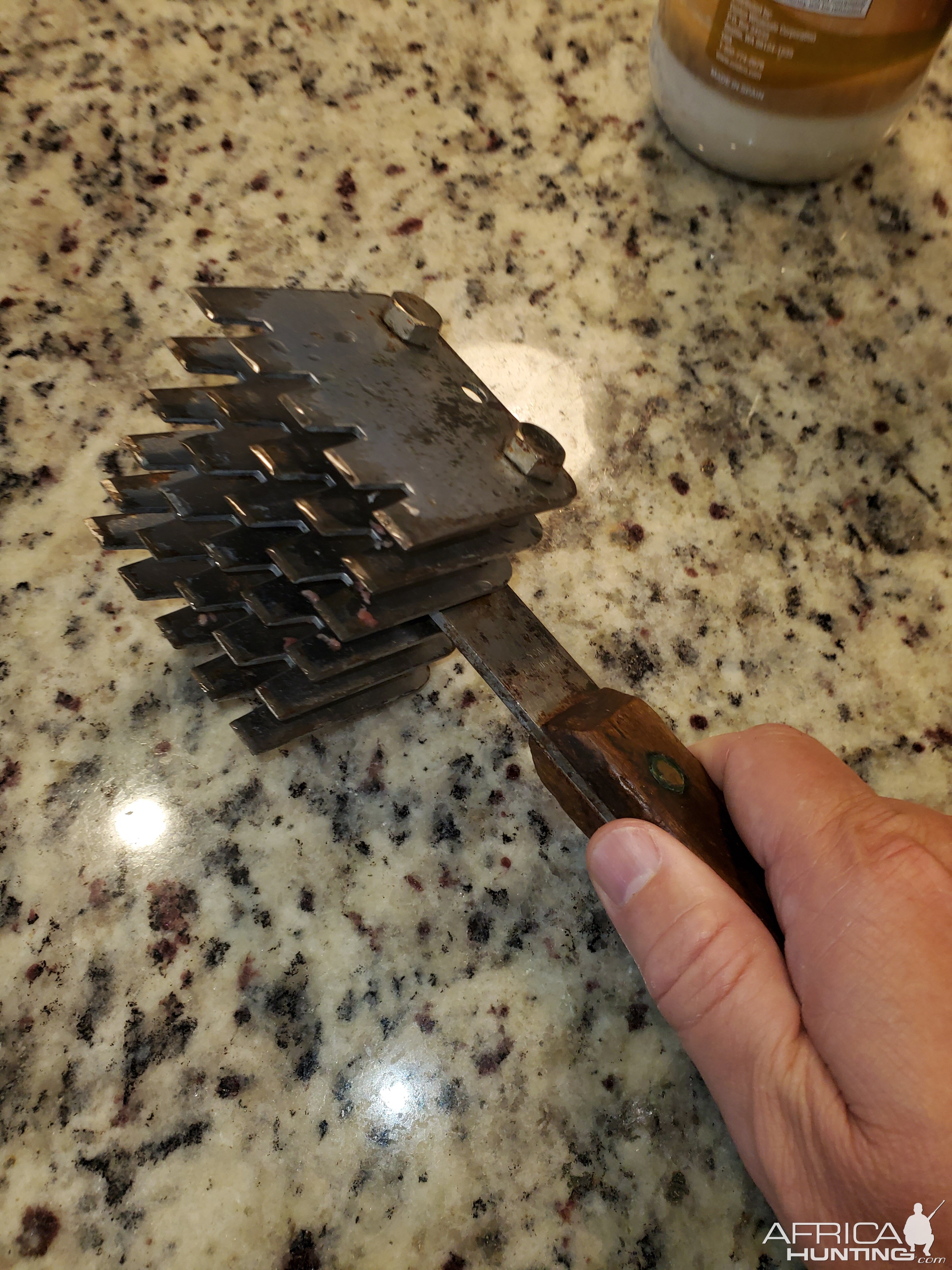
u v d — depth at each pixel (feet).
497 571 0.72
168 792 0.83
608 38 1.30
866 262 1.18
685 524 1.01
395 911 0.81
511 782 0.87
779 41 0.96
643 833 0.66
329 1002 0.77
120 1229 0.69
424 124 1.21
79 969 0.76
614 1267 0.71
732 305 1.13
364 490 0.66
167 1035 0.75
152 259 1.08
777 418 1.08
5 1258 0.68
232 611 0.81
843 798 0.73
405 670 0.81
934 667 0.97
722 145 1.12
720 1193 0.74
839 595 0.99
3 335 1.01
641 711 0.70
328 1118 0.73
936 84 1.32
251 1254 0.69
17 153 1.13
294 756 0.86
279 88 1.21
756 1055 0.68
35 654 0.87
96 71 1.20
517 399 1.04
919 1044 0.63
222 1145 0.72
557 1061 0.77
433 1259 0.70
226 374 0.74
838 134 1.04
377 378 0.70
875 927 0.67
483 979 0.79
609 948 0.81
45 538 0.92
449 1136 0.73
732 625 0.97
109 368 1.01
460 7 1.30
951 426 1.10
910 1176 0.62
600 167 1.20
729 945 0.68
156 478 0.79
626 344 1.09
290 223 1.12
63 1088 0.73
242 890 0.80
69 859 0.80
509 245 1.13
